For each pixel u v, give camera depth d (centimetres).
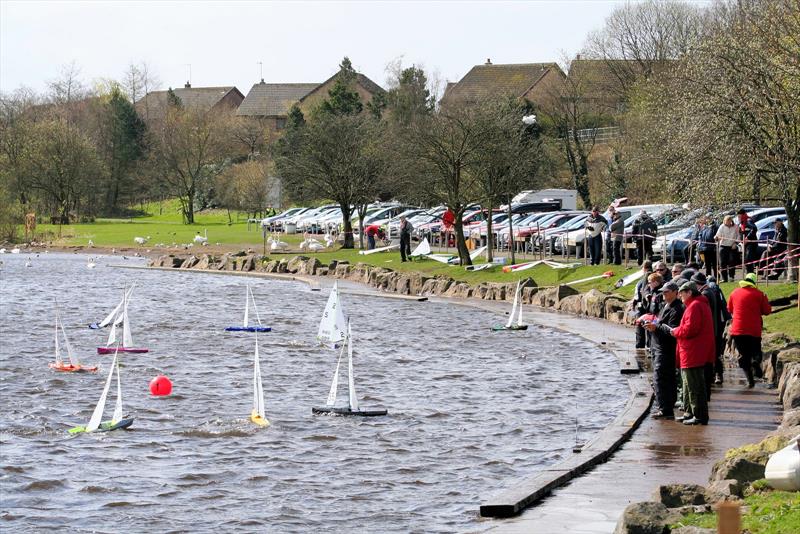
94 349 5075
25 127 17950
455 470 2741
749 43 5188
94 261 12025
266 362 4641
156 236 14775
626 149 11188
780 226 5603
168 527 2292
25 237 14988
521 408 3531
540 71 17375
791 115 5016
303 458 2877
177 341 5378
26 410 3534
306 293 8119
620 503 2216
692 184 5256
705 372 3166
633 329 5462
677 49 12988
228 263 10625
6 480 2662
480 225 9450
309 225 13812
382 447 2995
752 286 3581
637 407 3259
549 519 2109
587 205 12625
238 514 2373
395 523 2284
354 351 4953
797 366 3300
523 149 8425
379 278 8419
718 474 2133
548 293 6669
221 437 3128
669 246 6481
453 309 6781
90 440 3094
